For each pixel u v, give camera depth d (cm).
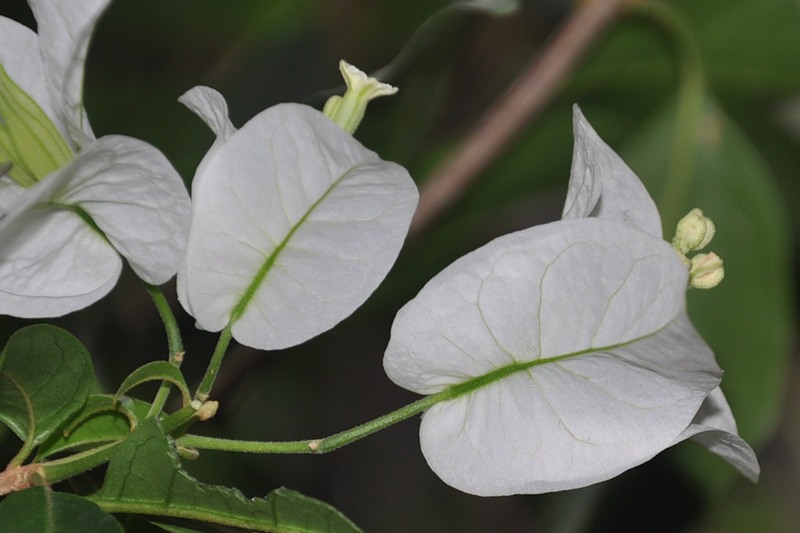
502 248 42
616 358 43
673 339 42
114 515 43
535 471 43
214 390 54
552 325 42
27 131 43
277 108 41
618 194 44
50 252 43
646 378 43
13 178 43
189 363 55
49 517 41
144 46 56
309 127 41
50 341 42
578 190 44
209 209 42
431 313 42
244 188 42
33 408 43
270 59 58
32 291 43
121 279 59
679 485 57
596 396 43
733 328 60
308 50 58
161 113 57
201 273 42
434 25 52
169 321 43
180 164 55
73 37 42
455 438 43
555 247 42
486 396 43
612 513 57
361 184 42
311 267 42
